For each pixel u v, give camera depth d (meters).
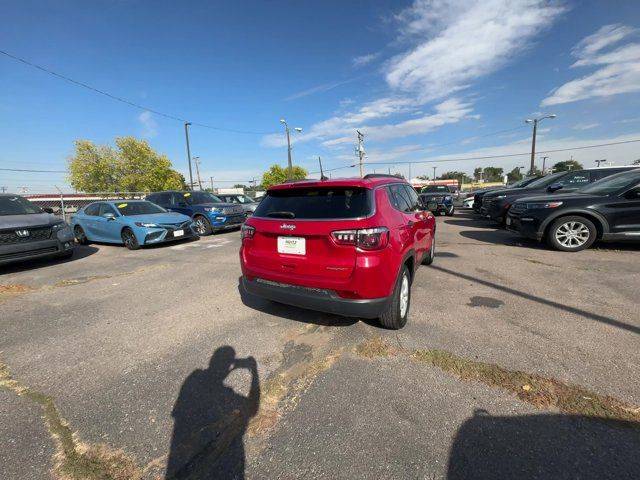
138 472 1.80
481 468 1.74
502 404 2.21
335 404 2.28
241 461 1.85
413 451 1.86
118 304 4.38
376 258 2.81
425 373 2.58
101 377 2.70
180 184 43.09
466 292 4.34
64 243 6.86
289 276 3.12
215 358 2.94
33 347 3.23
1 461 1.88
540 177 12.55
